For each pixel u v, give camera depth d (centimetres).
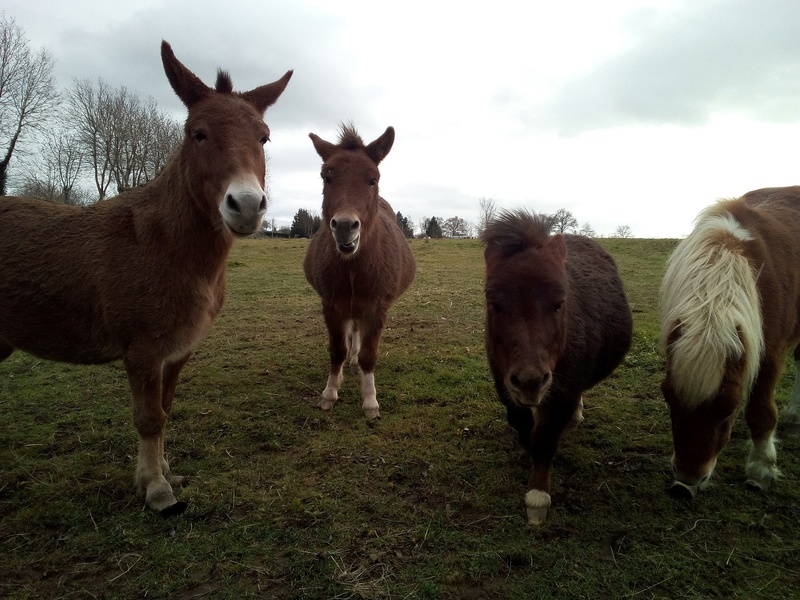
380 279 483
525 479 356
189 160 309
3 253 332
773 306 330
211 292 347
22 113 3031
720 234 332
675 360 286
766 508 318
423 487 347
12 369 606
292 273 1473
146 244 320
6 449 400
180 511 318
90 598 249
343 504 326
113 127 3347
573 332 317
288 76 363
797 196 437
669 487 341
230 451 400
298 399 513
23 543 290
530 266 285
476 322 841
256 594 250
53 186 3462
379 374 587
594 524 304
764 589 251
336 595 248
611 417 453
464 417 464
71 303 325
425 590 250
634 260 1541
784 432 423
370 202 464
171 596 250
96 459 384
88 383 557
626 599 246
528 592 251
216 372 592
